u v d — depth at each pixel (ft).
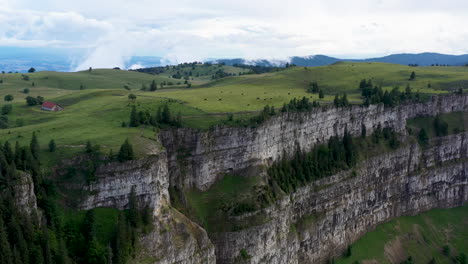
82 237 263.29
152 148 318.65
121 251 264.93
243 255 373.20
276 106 508.12
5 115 516.73
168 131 385.29
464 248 546.26
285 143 467.52
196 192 392.88
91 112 460.96
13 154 260.62
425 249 538.06
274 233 399.24
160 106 454.40
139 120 384.27
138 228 284.61
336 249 492.13
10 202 236.63
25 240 237.04
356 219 522.06
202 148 393.29
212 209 383.86
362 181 526.16
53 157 291.58
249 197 397.39
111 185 284.00
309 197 466.70
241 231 372.99
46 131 367.66
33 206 251.60
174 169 376.48
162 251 290.76
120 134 344.90
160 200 307.37
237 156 416.05
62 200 273.13
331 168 498.69
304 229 452.35
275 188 425.69
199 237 323.78
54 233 256.93
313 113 496.64
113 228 274.57
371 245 519.19
